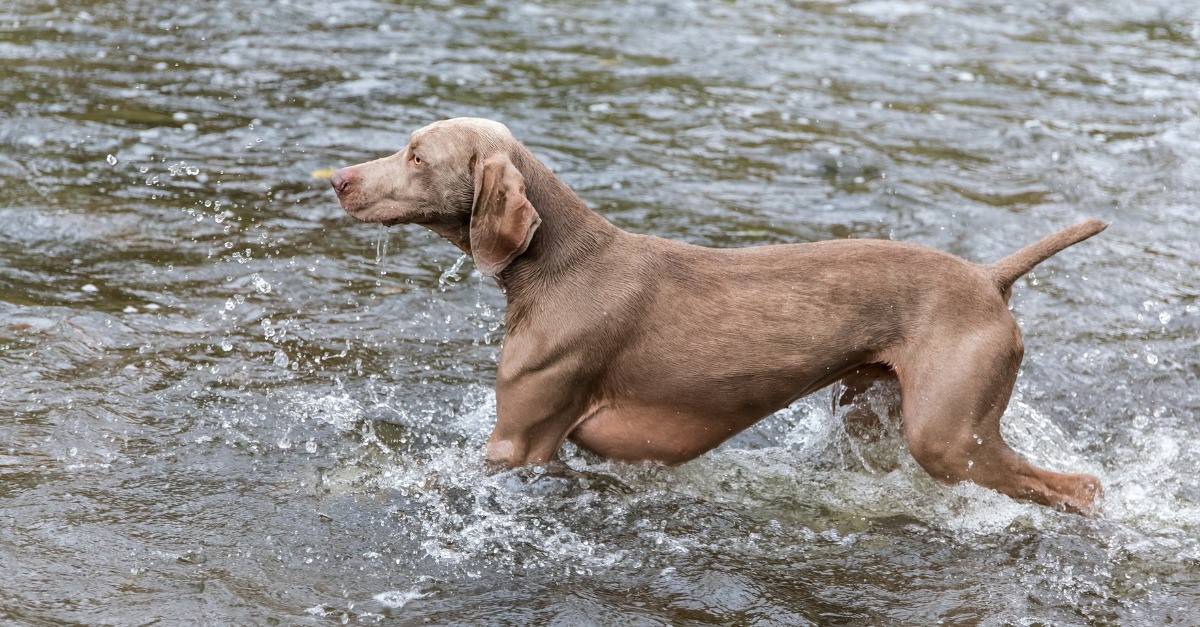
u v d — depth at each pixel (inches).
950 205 400.5
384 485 235.5
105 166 393.1
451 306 319.3
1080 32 637.9
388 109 459.8
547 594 204.8
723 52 570.6
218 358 281.4
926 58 578.2
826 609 206.1
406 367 286.2
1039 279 348.8
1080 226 232.4
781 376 227.9
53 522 211.9
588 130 453.7
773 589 211.3
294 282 325.1
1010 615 206.1
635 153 433.7
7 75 469.4
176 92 465.4
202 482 230.5
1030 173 435.8
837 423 254.7
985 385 222.4
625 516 231.9
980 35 624.4
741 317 227.8
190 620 188.9
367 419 260.8
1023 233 380.5
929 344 224.4
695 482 247.0
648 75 527.8
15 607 187.6
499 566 212.7
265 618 191.5
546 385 229.1
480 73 512.7
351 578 205.3
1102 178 431.8
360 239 356.2
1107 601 212.2
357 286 326.3
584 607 201.2
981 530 232.2
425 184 232.2
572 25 601.0
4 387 258.5
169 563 203.8
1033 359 303.3
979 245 370.6
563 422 234.7
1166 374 298.8
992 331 223.1
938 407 222.8
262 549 210.7
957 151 455.5
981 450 226.2
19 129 415.5
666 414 233.9
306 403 265.0
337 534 217.9
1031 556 224.5
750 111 489.4
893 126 480.1
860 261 229.6
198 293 314.8
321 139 427.5
